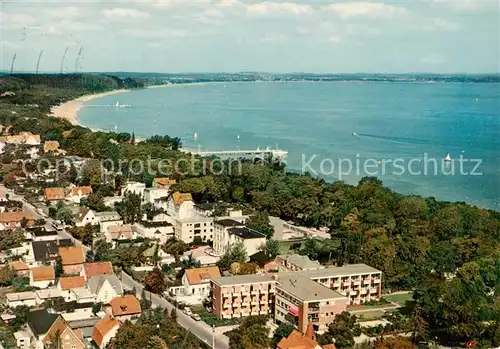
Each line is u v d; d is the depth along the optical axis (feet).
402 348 592.60
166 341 606.55
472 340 650.43
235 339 620.08
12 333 627.46
